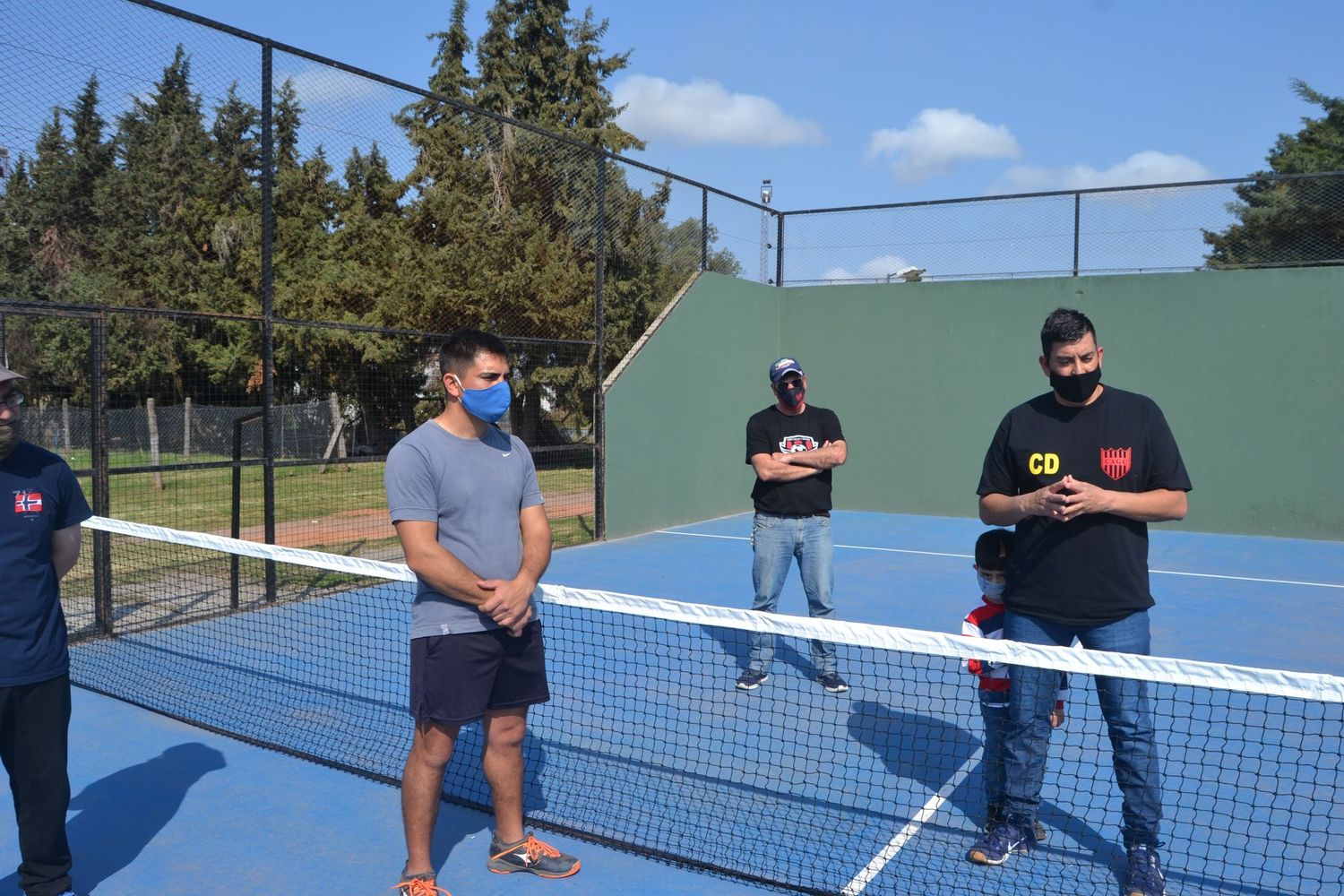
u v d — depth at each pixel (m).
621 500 10.94
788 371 5.31
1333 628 6.83
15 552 2.96
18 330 12.00
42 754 3.04
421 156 11.02
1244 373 11.30
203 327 16.67
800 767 4.20
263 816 3.79
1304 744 4.36
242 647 6.11
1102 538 3.21
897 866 3.36
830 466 5.22
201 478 17.42
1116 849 3.51
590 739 4.51
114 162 8.35
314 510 14.11
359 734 4.62
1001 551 3.66
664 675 5.50
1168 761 4.11
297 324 7.31
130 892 3.22
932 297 12.84
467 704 3.09
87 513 3.22
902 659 5.92
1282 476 11.16
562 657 5.79
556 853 3.35
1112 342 11.91
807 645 6.26
